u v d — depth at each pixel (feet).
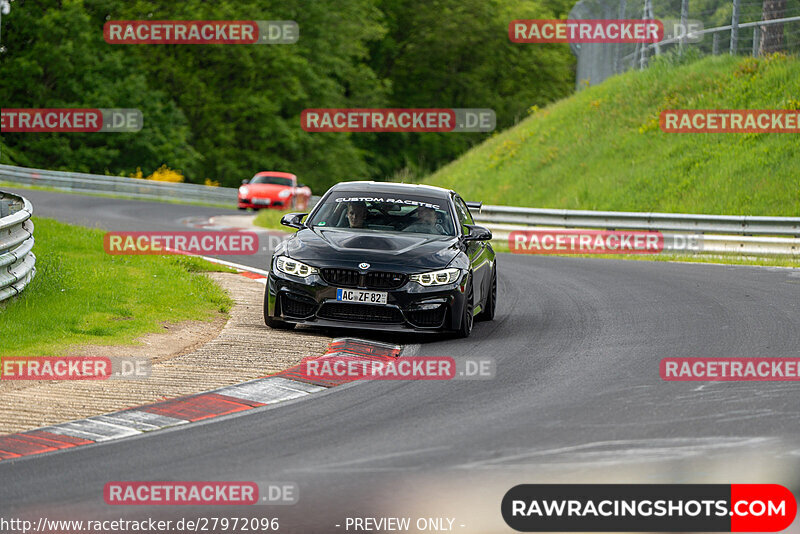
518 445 63.00
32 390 76.38
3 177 397.19
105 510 51.39
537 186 315.17
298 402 75.72
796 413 71.41
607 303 130.62
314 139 600.39
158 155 510.58
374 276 99.91
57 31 495.82
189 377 82.53
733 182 262.88
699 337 103.55
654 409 72.64
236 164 577.02
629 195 279.90
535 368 88.28
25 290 107.86
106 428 67.26
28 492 54.29
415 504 52.34
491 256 119.44
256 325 107.96
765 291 141.38
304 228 109.91
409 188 116.67
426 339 103.86
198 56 578.25
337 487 54.95
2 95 493.77
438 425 68.28
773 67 303.48
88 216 248.52
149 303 112.78
